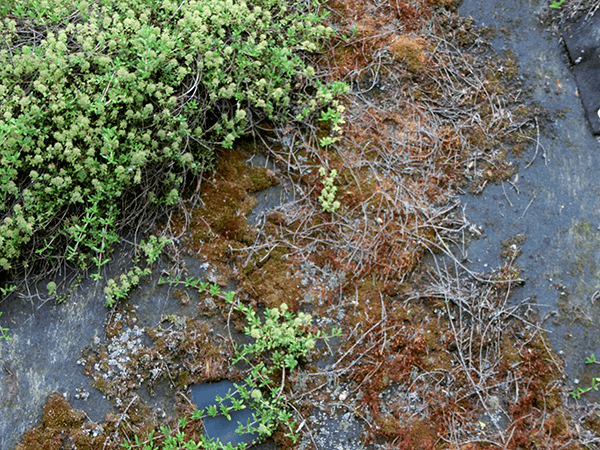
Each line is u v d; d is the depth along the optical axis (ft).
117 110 2.10
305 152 2.31
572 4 2.36
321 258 2.23
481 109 2.34
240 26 2.20
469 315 2.19
